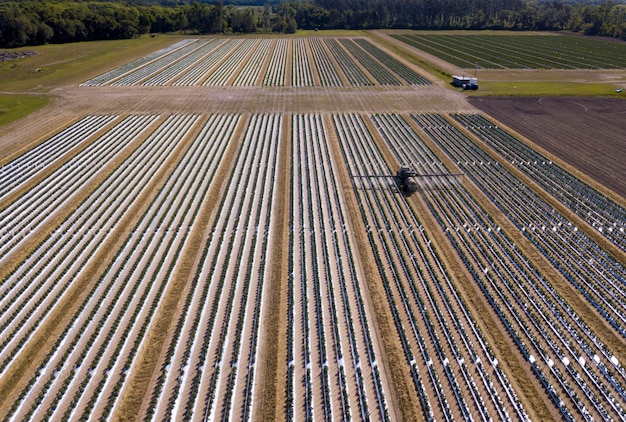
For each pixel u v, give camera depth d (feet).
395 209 116.16
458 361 71.77
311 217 111.86
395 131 172.35
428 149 154.81
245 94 226.17
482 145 156.66
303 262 94.68
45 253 100.42
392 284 89.04
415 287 86.99
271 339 75.97
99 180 134.10
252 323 79.51
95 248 101.19
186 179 134.31
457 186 128.16
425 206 117.80
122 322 79.82
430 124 179.01
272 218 112.06
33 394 66.64
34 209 118.83
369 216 112.88
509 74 260.21
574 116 183.01
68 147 158.71
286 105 206.69
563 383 67.72
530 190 125.08
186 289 87.86
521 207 116.47
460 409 64.54
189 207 118.01
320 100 214.48
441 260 95.66
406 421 62.75
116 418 62.95
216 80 256.52
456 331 77.56
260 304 83.46
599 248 99.96
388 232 106.01
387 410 64.23
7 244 104.12
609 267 93.76
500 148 153.48
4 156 150.92
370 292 86.63
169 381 68.69
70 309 82.99
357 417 63.57
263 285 88.53
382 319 80.12
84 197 124.06
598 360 71.36
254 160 147.33
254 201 120.78
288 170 139.74
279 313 81.61
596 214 112.68
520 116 185.16
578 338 75.56
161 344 74.95
